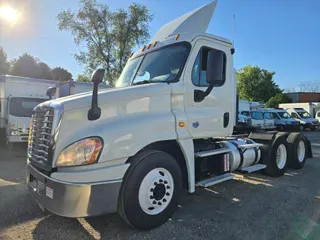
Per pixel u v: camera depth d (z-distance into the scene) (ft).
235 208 13.96
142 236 10.84
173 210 11.93
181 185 12.28
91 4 69.56
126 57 72.08
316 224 12.10
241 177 20.11
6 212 13.15
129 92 11.28
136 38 72.38
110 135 10.19
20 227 11.59
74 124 10.07
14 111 33.58
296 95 172.14
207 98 13.96
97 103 10.27
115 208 10.35
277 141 20.57
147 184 10.99
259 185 18.24
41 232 11.16
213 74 11.95
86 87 38.17
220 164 15.34
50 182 9.86
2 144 37.19
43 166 10.36
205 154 13.99
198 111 13.42
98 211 9.98
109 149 10.14
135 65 15.31
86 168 9.86
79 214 9.70
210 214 13.12
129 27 71.20
